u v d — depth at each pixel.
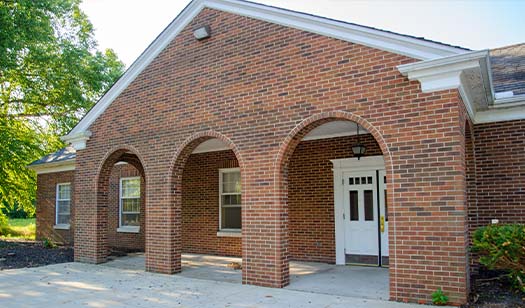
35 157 21.88
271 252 8.34
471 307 6.38
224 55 9.45
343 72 7.80
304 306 6.80
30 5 17.75
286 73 8.48
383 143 7.30
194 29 10.06
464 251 6.50
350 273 9.70
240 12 9.25
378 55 7.48
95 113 12.11
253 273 8.57
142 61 10.98
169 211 10.11
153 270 10.34
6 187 22.30
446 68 6.78
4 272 10.59
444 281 6.61
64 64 20.56
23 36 17.31
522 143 9.05
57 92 21.72
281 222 8.33
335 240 11.16
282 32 8.60
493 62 12.02
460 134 6.76
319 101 8.02
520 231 6.55
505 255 6.79
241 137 8.98
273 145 8.50
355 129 10.59
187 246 14.36
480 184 9.37
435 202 6.77
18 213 40.03
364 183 10.91
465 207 6.93
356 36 7.68
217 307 6.90
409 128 7.09
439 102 6.86
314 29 8.17
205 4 9.84
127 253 14.13
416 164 6.98
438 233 6.71
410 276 6.89
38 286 8.82
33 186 22.52
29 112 22.70
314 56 8.16
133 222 15.96
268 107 8.65
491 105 9.05
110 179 16.69
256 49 8.94
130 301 7.45
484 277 8.59
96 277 9.78
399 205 7.07
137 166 14.02
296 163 11.98
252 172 8.73
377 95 7.43
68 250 15.09
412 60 7.18
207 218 13.98
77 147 12.55
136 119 11.07
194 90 9.91
